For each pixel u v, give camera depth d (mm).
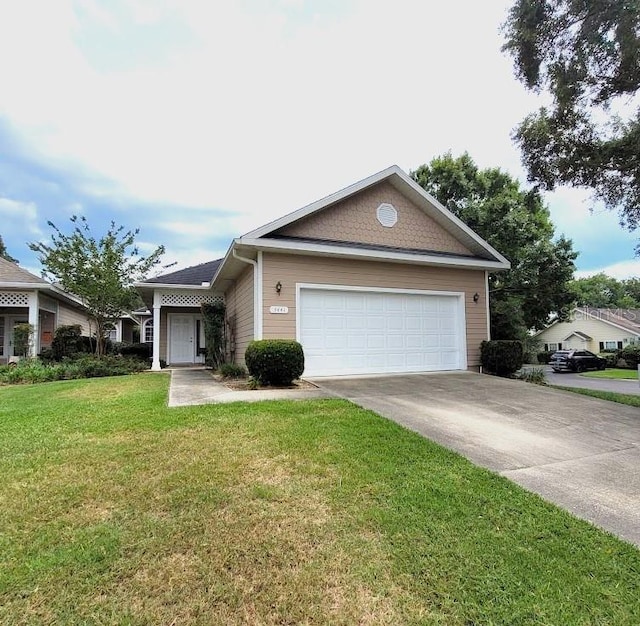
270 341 8016
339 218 10266
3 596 2141
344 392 7316
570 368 24719
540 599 2217
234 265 10391
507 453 4422
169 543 2594
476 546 2656
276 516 2934
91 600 2127
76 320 19406
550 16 7551
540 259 20812
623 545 2734
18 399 7316
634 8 6449
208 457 3969
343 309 9781
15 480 3479
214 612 2074
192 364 17141
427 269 10703
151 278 14664
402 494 3295
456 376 9633
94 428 4953
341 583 2295
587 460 4309
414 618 2064
